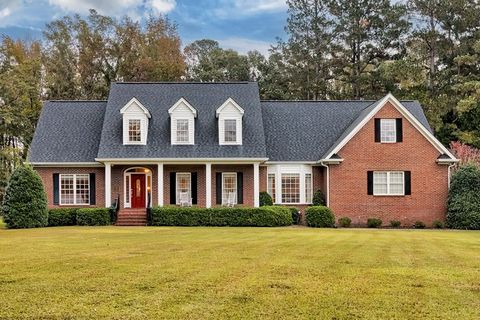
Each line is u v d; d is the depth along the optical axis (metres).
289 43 59.25
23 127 44.62
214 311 7.73
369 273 10.72
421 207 31.03
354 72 56.66
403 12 54.94
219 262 12.16
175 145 32.16
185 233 22.33
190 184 32.72
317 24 58.16
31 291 8.92
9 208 27.45
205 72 60.12
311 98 58.44
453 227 29.88
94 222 29.66
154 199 32.66
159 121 33.38
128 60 56.47
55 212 29.89
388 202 31.05
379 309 7.91
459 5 50.38
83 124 34.50
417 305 8.14
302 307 7.98
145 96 34.94
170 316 7.48
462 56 47.72
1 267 11.33
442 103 47.75
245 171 32.81
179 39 61.56
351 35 56.25
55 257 13.04
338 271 10.95
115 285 9.38
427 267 11.62
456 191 30.23
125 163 31.53
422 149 31.16
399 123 31.14
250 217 29.25
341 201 31.02
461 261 12.73
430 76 51.66
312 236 20.69
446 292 9.02
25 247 15.70
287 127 35.12
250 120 33.62
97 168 32.69
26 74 47.03
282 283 9.61
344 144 31.03
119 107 34.03
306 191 33.22
